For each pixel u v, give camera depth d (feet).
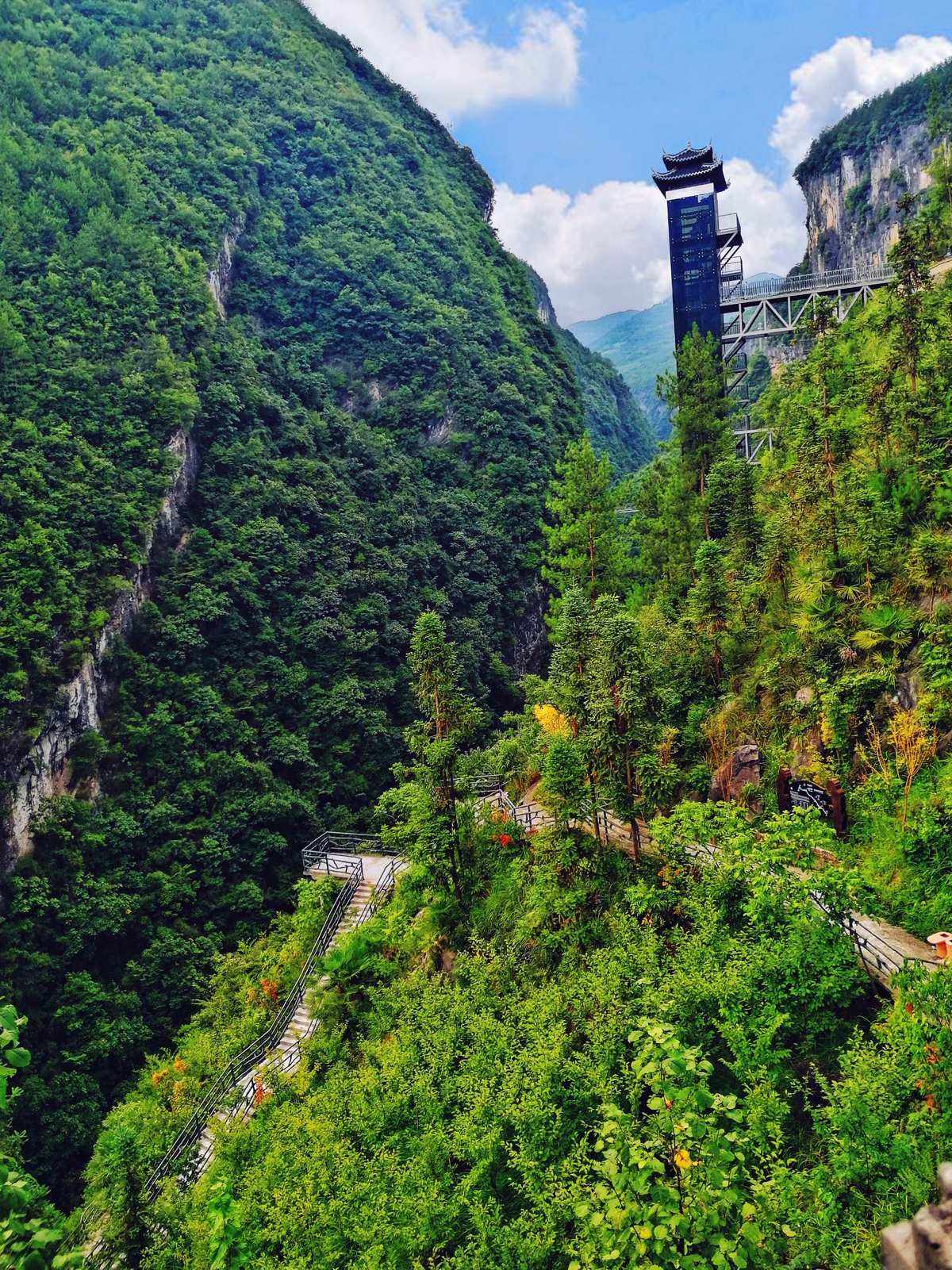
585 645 63.62
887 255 70.95
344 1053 62.69
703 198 168.35
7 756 123.13
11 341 169.58
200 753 151.12
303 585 188.55
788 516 73.26
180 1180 59.88
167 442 181.57
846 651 58.54
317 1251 38.91
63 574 143.64
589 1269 25.67
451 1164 41.27
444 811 65.82
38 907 116.98
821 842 44.04
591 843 56.54
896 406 65.77
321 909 88.53
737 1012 37.58
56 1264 17.53
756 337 171.53
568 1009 45.98
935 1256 11.07
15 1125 100.37
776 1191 26.30
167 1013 117.50
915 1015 30.19
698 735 66.95
